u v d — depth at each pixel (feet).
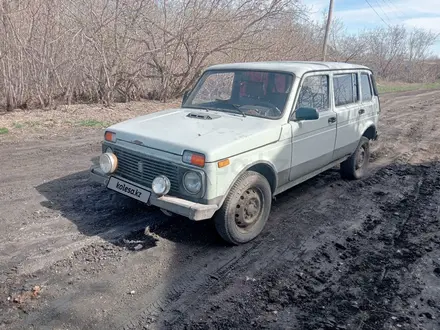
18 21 33.35
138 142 12.72
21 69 34.24
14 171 19.47
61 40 36.83
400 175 22.04
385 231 14.79
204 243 13.23
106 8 38.22
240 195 12.52
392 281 11.50
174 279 11.16
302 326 9.51
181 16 42.63
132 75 42.01
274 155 13.65
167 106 42.93
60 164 20.92
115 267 11.50
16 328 8.99
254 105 14.93
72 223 14.02
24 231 13.30
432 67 134.10
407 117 43.75
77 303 9.89
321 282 11.38
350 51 87.10
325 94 16.80
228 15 43.83
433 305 10.48
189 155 11.49
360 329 9.48
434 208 17.11
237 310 10.02
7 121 30.40
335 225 15.19
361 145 20.44
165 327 9.29
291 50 56.85
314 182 20.07
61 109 36.42
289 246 13.41
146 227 13.76
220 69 16.76
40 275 10.94
